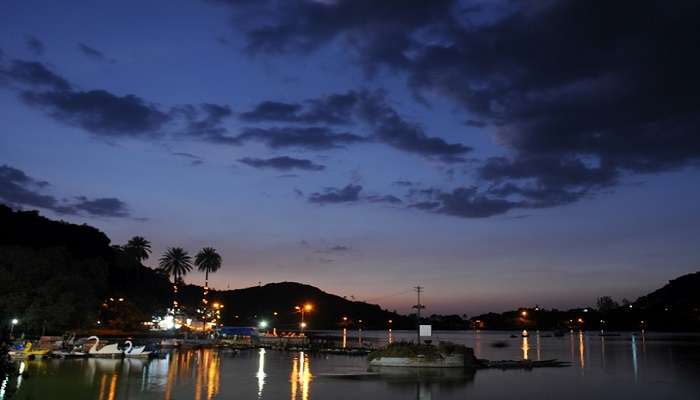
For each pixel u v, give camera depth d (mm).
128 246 162750
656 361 89438
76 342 85062
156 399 41219
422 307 107000
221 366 70062
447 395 46406
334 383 52938
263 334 164125
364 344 142250
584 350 131000
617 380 59219
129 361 74438
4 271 84812
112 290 143125
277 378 56406
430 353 70062
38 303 85000
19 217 142375
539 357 101438
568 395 47562
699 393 49562
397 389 49250
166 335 137625
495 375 61969
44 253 95188
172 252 170625
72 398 40938
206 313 194875
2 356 13969
